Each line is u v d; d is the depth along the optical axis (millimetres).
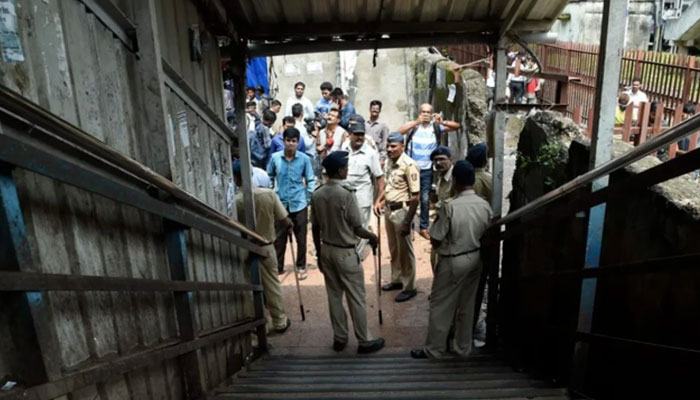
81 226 1646
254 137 8180
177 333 2346
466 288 4102
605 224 2627
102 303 1733
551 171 3490
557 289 3188
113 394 1757
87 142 1427
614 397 2445
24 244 1249
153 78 2131
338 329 4539
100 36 1852
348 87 13672
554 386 2980
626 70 8227
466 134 7801
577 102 7625
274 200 4695
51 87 1526
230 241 2910
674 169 1669
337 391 2982
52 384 1299
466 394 2748
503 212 7223
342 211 4176
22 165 1186
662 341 2064
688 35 13992
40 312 1288
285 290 6047
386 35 4562
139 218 2053
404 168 5223
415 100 13016
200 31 3199
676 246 2010
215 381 3051
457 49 12531
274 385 3170
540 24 4191
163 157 2205
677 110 5180
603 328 2580
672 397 1980
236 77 4105
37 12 1476
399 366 3889
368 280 6227
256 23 3986
